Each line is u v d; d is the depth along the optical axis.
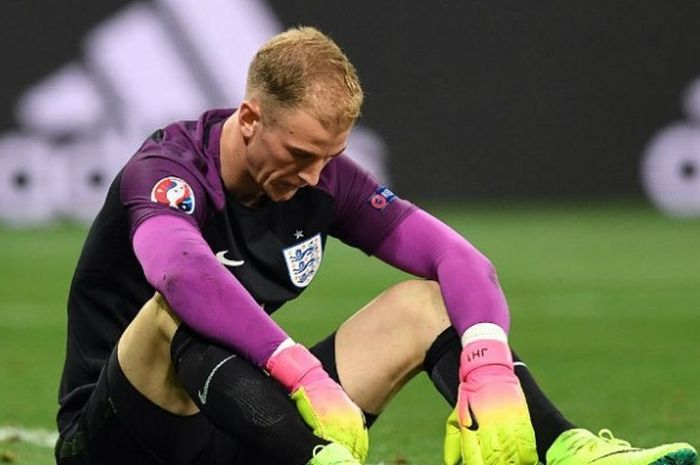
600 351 25.11
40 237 46.12
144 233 9.66
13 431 16.58
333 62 9.54
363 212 11.02
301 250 10.73
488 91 53.78
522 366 10.21
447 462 10.10
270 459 9.20
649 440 16.17
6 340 26.23
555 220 51.34
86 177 48.75
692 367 23.03
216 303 9.19
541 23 53.94
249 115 9.78
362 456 9.22
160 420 9.98
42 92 48.84
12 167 48.94
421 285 10.53
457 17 53.50
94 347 10.88
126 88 48.66
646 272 38.56
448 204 53.88
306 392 9.08
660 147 53.84
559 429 9.82
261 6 49.81
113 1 48.81
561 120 54.12
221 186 10.22
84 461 10.66
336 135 9.61
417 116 53.31
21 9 48.88
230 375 9.16
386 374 10.45
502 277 37.53
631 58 53.78
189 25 48.69
